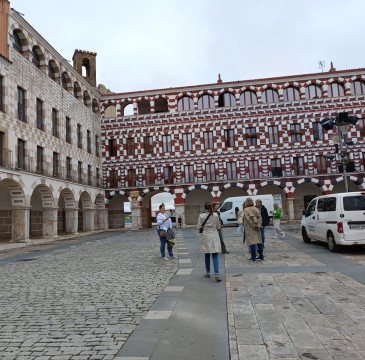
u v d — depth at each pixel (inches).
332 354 173.3
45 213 1096.8
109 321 240.1
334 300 265.6
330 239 528.1
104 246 772.6
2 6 932.6
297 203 1599.4
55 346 198.5
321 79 1549.0
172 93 1617.9
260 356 174.2
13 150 933.2
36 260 581.9
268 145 1542.8
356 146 1499.8
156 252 613.6
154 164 1594.5
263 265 430.6
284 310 245.9
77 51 1630.2
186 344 195.2
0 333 222.2
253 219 457.4
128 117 1628.9
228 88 1592.0
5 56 928.3
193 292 312.0
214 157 1562.5
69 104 1309.1
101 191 1562.5
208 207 362.9
